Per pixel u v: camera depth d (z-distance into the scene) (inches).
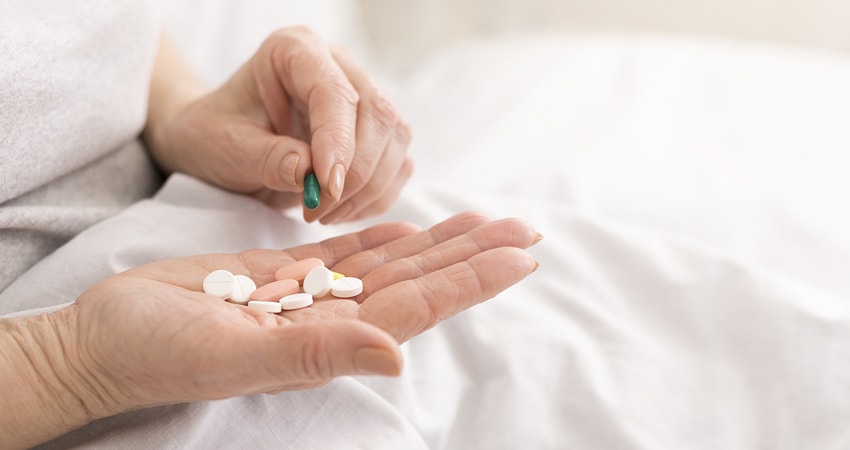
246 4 31.4
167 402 16.4
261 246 20.0
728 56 34.9
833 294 22.1
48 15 18.9
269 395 17.6
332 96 19.3
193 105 21.9
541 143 28.2
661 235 22.5
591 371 19.6
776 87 31.9
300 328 15.0
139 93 21.2
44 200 19.8
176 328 15.6
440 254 17.9
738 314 20.6
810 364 19.7
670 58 34.9
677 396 19.7
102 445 16.6
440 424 19.0
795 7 43.7
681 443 19.0
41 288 18.2
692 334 20.7
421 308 16.6
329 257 19.1
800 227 23.8
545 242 22.2
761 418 19.3
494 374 19.8
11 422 16.1
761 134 28.2
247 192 21.7
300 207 23.6
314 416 17.6
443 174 26.5
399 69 43.9
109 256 18.5
